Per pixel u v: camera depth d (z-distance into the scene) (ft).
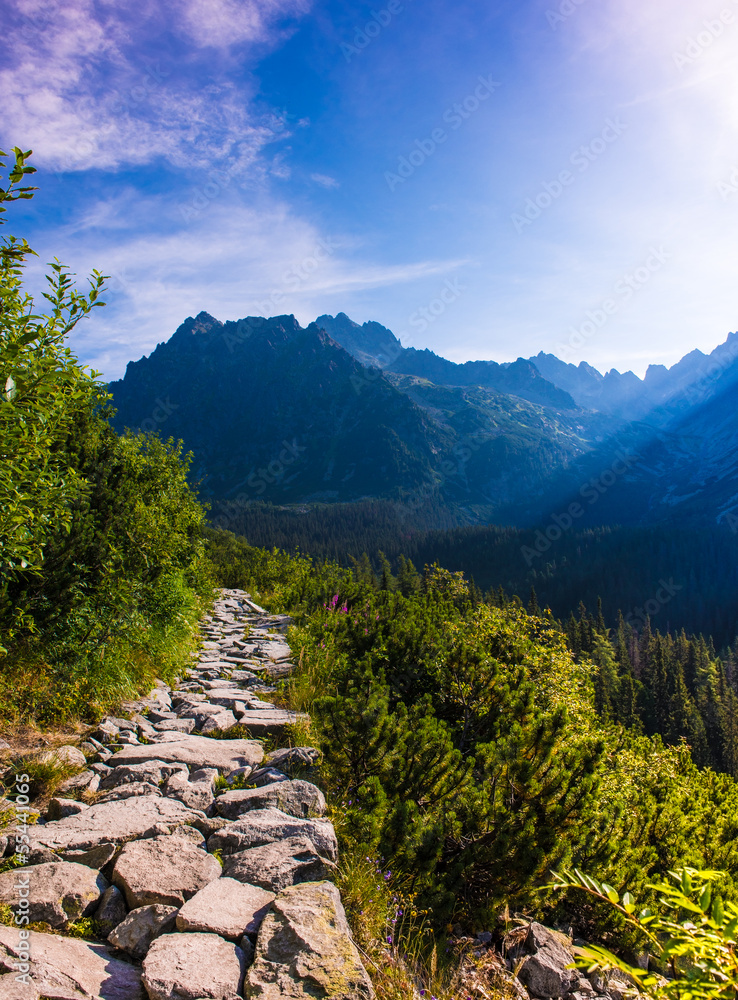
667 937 14.64
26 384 13.47
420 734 16.40
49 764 15.11
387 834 13.52
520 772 15.14
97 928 9.57
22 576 19.15
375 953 10.05
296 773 16.88
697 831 26.58
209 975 8.14
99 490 25.85
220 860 11.88
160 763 16.49
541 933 13.33
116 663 22.93
